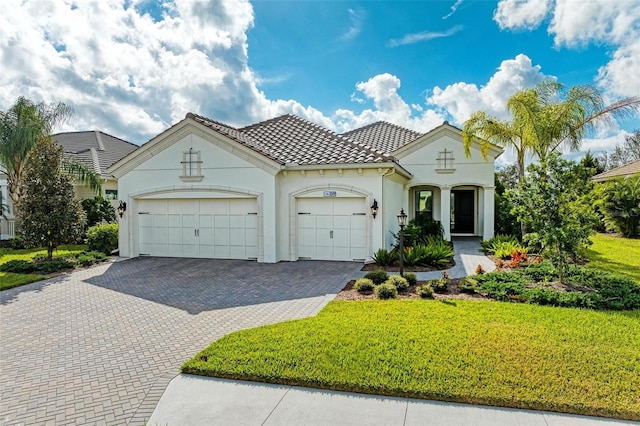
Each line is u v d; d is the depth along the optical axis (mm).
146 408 4605
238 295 9789
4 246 19812
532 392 4586
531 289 9148
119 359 6016
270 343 6211
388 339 6270
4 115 18656
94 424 4293
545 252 10430
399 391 4723
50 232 14570
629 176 26344
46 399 4840
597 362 5363
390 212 15586
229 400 4723
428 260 13211
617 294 8555
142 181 15867
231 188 14836
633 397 4461
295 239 14828
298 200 14953
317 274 12297
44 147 14797
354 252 14523
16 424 4309
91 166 22359
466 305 8328
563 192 9766
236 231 15219
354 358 5559
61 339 6895
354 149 14812
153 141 15484
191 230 15742
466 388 4699
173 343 6648
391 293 9234
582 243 10102
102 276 12305
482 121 18094
